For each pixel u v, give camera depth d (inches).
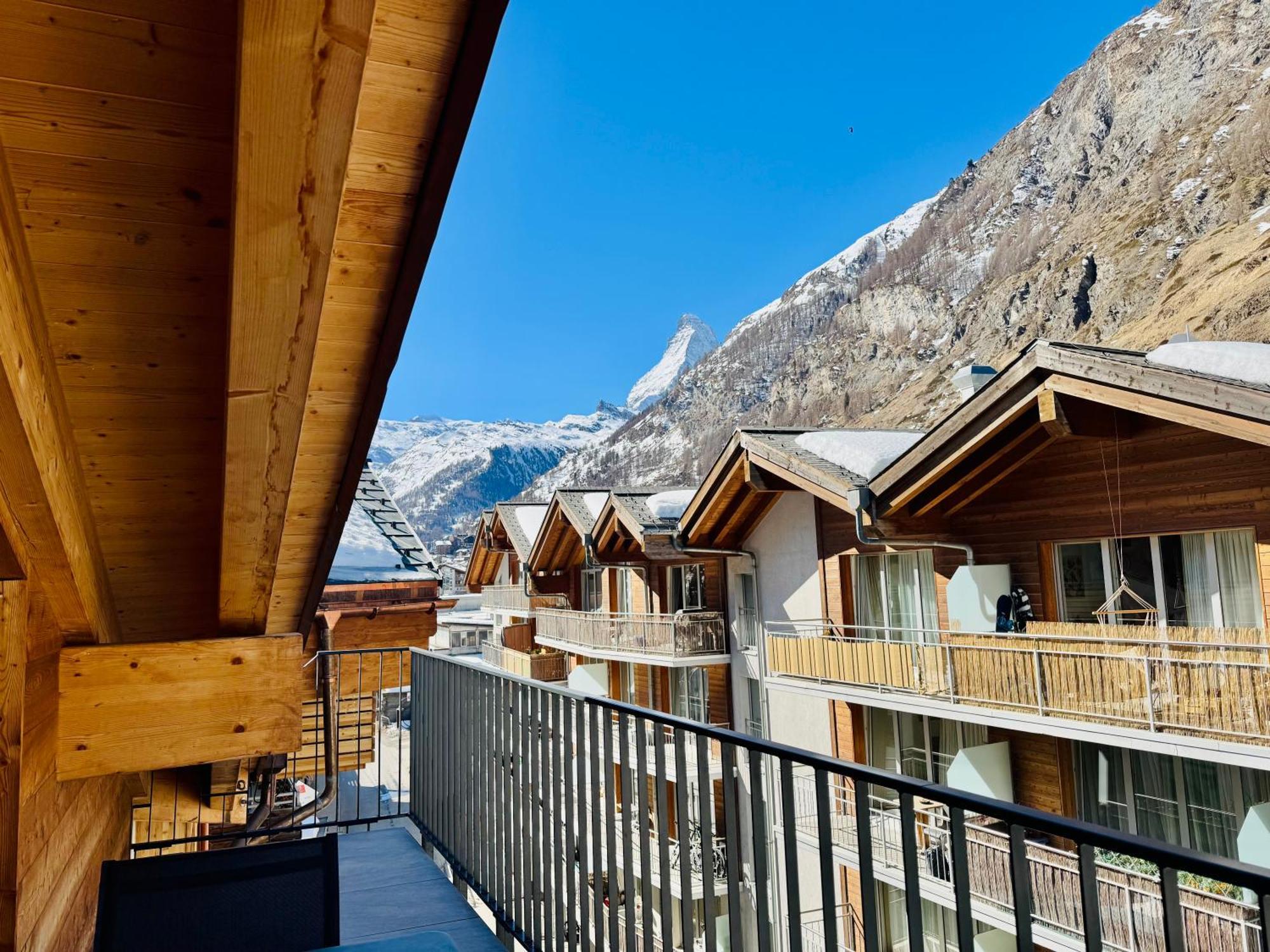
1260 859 234.7
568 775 101.8
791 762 60.7
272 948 94.1
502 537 989.2
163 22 53.7
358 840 170.9
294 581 144.1
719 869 482.9
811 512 460.1
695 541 506.3
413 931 121.7
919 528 361.4
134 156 61.9
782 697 473.4
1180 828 287.7
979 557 356.5
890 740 405.1
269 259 55.7
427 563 293.4
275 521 94.3
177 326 76.4
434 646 1320.1
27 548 73.2
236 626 122.2
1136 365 261.7
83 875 108.8
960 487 345.1
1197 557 285.3
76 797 104.3
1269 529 258.1
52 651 91.1
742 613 524.7
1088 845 39.2
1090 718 278.1
